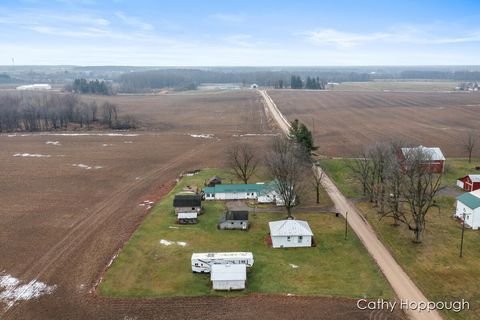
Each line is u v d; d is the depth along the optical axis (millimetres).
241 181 85250
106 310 42906
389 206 68938
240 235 60656
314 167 92000
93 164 104562
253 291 45781
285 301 43750
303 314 41438
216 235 60594
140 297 45062
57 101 193125
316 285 46688
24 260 53906
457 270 48969
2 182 89125
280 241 56500
